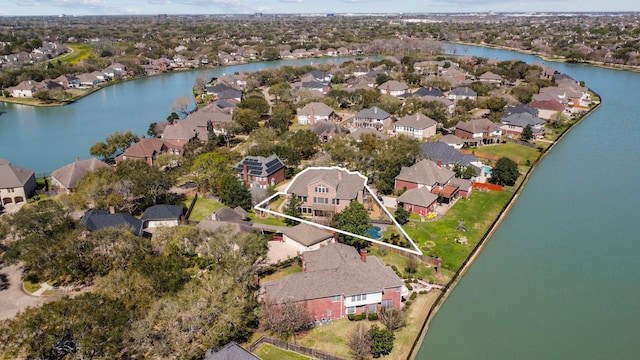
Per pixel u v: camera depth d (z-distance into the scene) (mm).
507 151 120562
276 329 50938
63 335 42094
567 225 81875
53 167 116500
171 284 51156
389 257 68688
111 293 48562
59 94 189625
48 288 59719
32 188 94750
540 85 186125
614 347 52688
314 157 109438
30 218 65750
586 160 116250
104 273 57969
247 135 140750
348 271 56062
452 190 88062
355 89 186250
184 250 64812
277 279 59938
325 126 132375
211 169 92312
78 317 42719
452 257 68938
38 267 58281
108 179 84562
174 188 97438
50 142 137875
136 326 43938
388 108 151875
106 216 72500
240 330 49969
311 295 53000
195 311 46219
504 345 52656
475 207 86562
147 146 116500
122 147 122125
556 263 69750
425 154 103312
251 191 87312
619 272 67562
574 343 53094
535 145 124375
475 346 52312
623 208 89062
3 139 141125
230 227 67062
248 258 59844
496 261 70188
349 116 161625
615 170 109250
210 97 191375
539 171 108875
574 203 91250
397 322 52906
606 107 172500
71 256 58844
